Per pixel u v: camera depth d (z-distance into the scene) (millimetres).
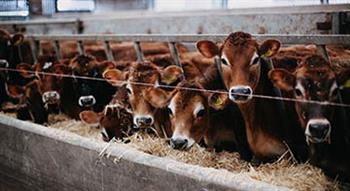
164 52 5383
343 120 2848
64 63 4449
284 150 3041
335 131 2816
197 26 6289
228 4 7668
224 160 3066
